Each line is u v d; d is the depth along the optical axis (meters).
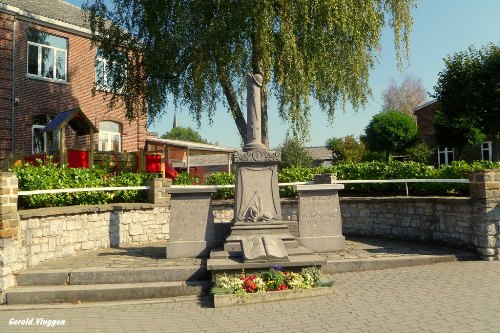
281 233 7.85
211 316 5.45
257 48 12.35
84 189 8.52
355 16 11.98
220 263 6.59
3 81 17.12
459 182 8.46
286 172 11.75
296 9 11.84
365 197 10.44
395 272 7.05
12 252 6.78
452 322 4.69
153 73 15.06
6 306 6.32
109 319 5.55
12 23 17.48
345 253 8.05
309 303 5.72
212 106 15.40
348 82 13.17
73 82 19.48
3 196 6.69
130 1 15.03
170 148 25.31
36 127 18.27
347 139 39.31
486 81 22.25
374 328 4.67
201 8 13.06
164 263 7.40
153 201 10.30
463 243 8.12
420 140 33.62
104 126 20.75
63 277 6.83
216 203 11.45
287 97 12.74
